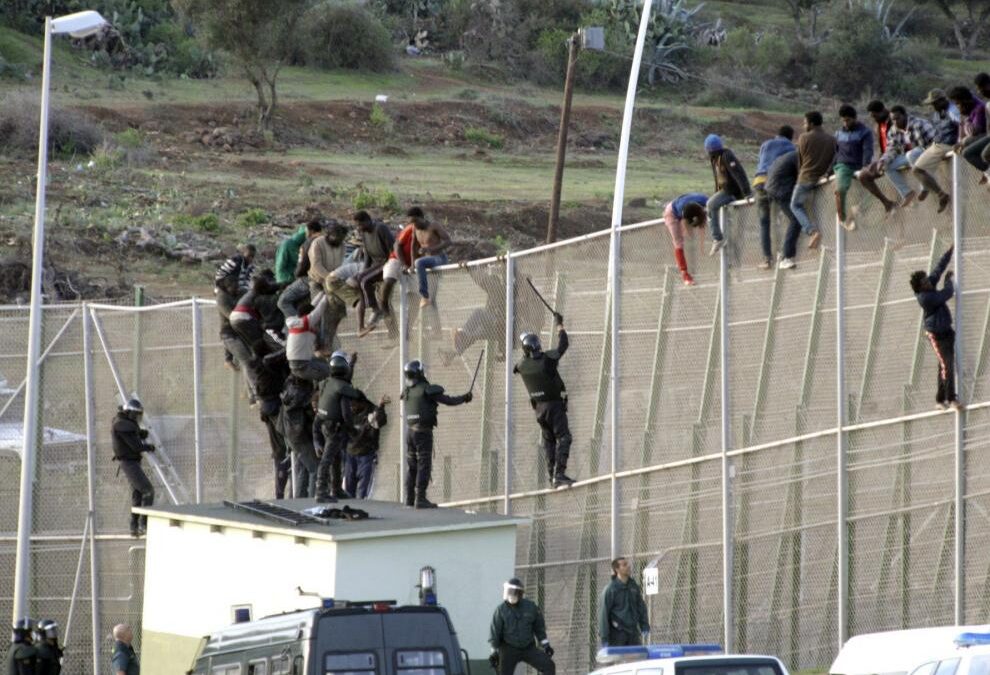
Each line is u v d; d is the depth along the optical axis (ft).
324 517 228.02
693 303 254.06
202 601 235.61
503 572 226.58
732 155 247.70
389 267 276.41
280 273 290.35
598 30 436.35
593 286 265.54
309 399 268.82
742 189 248.52
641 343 259.60
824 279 240.12
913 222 233.35
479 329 274.77
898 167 232.32
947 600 231.30
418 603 217.36
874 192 232.73
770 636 243.81
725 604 246.88
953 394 226.38
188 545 239.30
